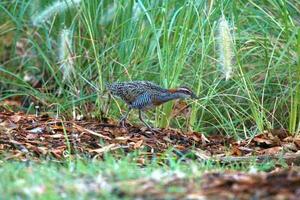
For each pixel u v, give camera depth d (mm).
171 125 15344
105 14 16547
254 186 8250
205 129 15516
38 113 15609
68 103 14898
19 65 18719
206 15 14422
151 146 12906
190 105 15438
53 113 14930
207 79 15555
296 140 13719
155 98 13719
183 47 14273
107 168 9641
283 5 14273
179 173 9234
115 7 16281
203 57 14258
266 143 13578
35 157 11883
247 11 15781
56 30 17594
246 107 15547
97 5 16547
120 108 15062
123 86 13750
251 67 15609
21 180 8641
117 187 8242
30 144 12406
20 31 18469
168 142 13289
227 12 15625
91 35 14875
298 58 14008
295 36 15062
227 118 15602
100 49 16188
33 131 13055
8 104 16938
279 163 12156
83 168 9789
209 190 8180
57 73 16812
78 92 15398
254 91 14438
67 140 11977
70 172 9438
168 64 14336
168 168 10617
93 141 12875
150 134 13562
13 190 8141
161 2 16344
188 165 10859
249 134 14742
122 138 13086
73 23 16062
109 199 7855
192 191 8141
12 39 18875
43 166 10195
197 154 12406
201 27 14305
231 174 9164
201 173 9461
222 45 13422
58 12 16453
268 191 8078
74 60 15961
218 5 14852
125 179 8742
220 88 15516
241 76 14055
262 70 15000
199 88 14234
